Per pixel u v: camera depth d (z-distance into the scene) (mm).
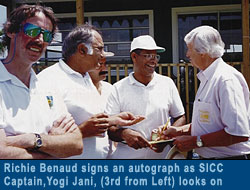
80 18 5543
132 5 7438
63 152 2059
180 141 2598
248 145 2637
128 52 7543
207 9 7234
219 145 2510
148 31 7453
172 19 7309
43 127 2098
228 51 7254
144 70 2926
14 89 1993
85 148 2578
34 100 2094
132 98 2941
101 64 3014
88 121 2494
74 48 2609
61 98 2359
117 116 2807
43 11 2102
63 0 7383
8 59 2080
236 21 7188
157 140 2859
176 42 7320
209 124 2566
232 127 2408
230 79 2438
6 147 1854
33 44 2035
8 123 1925
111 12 7520
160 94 3004
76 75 2633
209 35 2523
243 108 2436
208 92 2545
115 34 7566
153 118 2943
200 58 2582
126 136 2811
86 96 2633
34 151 1959
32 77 2158
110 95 3006
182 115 3154
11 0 6953
